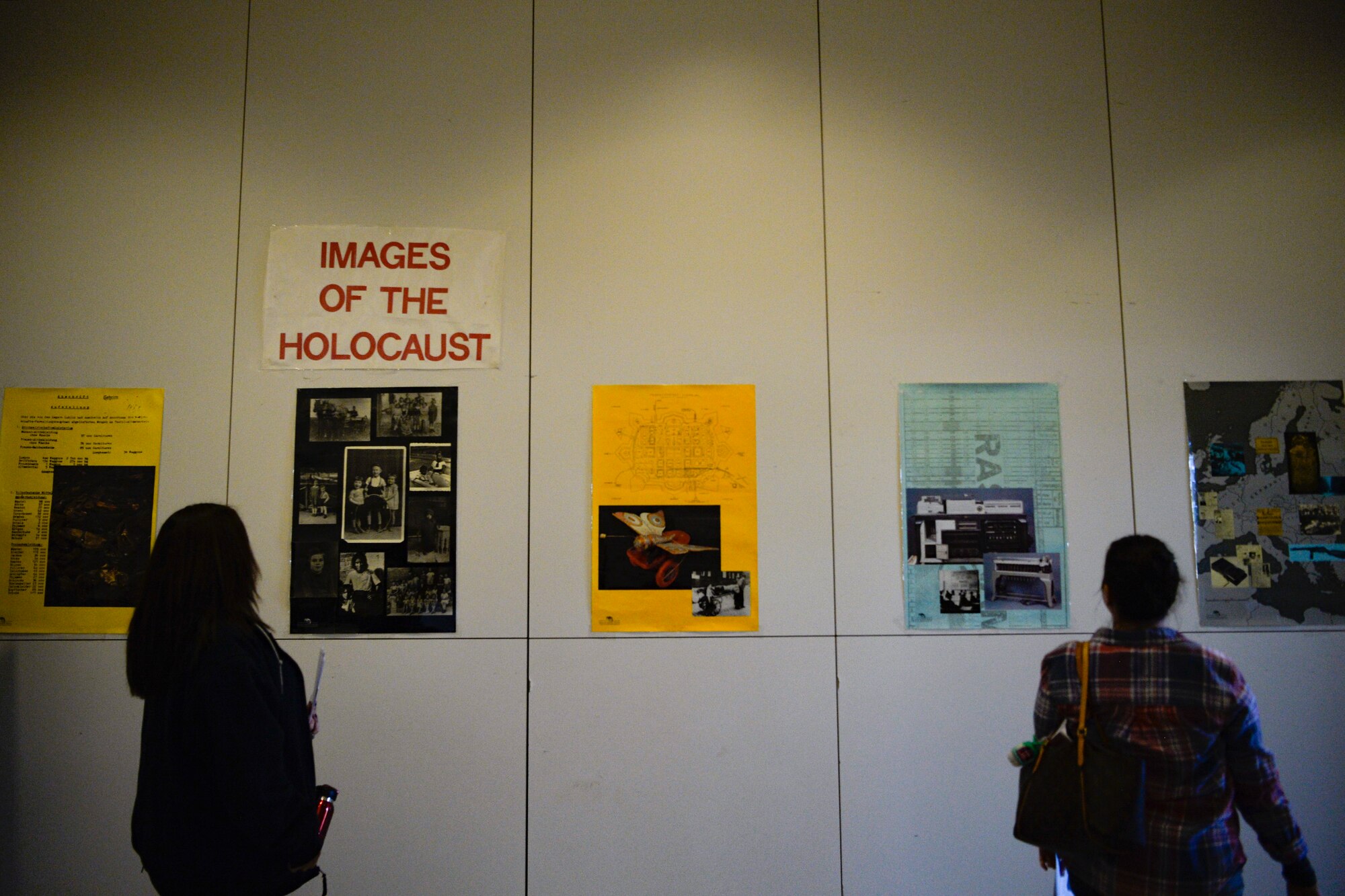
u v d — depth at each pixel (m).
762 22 2.92
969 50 2.93
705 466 2.79
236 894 1.57
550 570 2.75
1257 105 2.93
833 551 2.78
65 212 2.85
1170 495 2.82
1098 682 1.63
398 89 2.89
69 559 2.74
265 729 1.57
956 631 2.76
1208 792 1.56
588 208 2.87
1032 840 1.62
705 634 2.74
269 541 2.76
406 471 2.78
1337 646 2.78
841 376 2.83
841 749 2.71
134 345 2.81
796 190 2.88
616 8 2.92
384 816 2.66
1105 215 2.90
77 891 2.62
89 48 2.88
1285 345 2.87
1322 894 2.68
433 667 2.72
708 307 2.84
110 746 2.67
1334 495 2.83
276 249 2.84
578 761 2.69
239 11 2.90
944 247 2.88
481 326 2.83
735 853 2.67
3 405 2.79
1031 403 2.84
